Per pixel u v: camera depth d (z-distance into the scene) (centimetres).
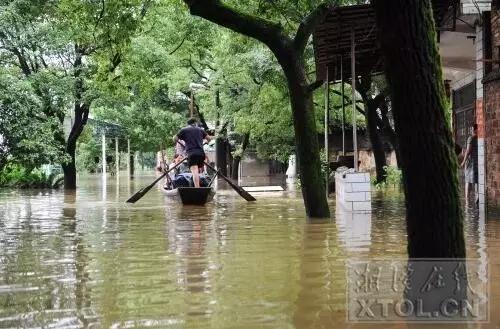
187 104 3384
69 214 1247
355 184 1151
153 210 1307
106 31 1392
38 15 1777
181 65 2748
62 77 2167
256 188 2094
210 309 442
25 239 845
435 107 378
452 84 1797
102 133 3950
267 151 3016
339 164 1673
